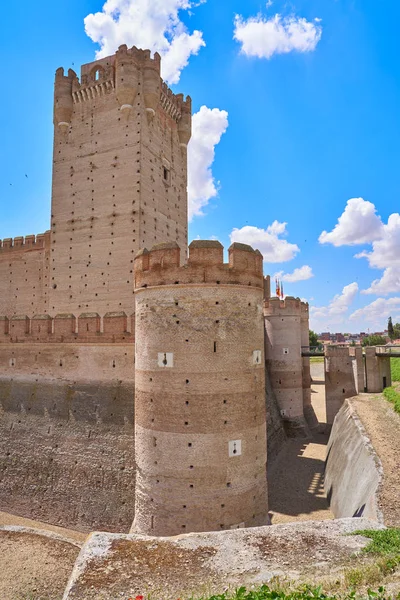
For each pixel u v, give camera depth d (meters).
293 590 9.30
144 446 19.66
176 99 48.06
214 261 19.22
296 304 46.94
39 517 27.86
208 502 18.02
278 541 12.61
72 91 43.41
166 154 45.19
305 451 39.84
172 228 45.47
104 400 29.16
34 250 45.12
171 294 19.34
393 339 139.38
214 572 10.91
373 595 8.42
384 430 27.22
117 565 11.41
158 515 18.55
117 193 40.03
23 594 16.20
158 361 19.31
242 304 19.78
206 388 18.52
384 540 12.30
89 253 40.69
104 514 25.56
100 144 41.53
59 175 43.25
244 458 18.88
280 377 45.94
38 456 29.94
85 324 30.95
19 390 33.44
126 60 39.88
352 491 22.44
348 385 46.09
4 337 34.91
